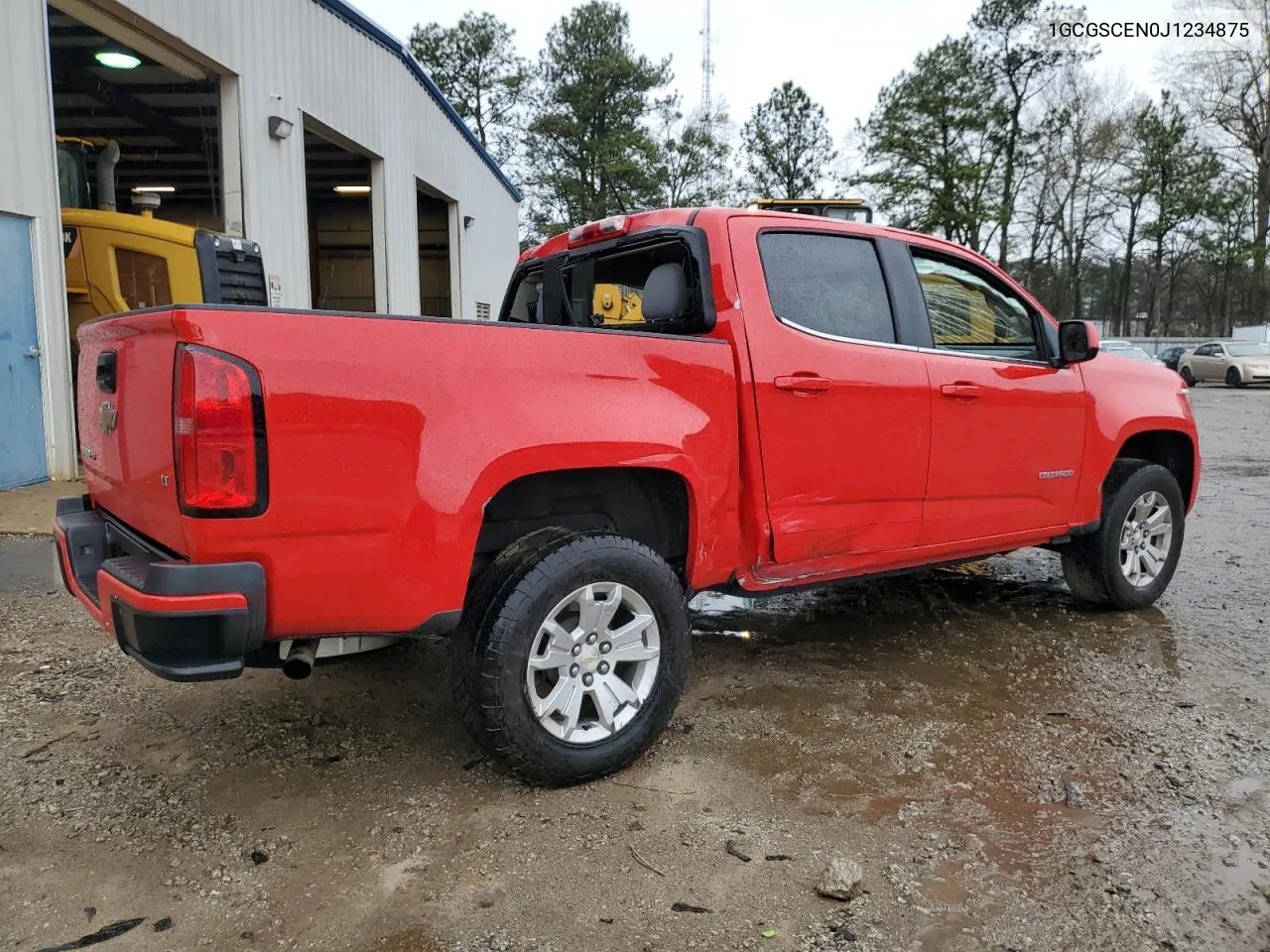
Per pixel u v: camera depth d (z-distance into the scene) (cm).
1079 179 4722
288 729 320
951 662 393
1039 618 463
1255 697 351
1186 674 377
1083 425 430
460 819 259
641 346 290
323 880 229
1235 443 1258
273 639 237
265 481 220
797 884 227
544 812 262
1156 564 475
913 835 250
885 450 353
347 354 232
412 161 1502
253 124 998
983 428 387
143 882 227
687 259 329
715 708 341
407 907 217
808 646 418
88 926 209
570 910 216
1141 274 5166
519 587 260
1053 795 273
